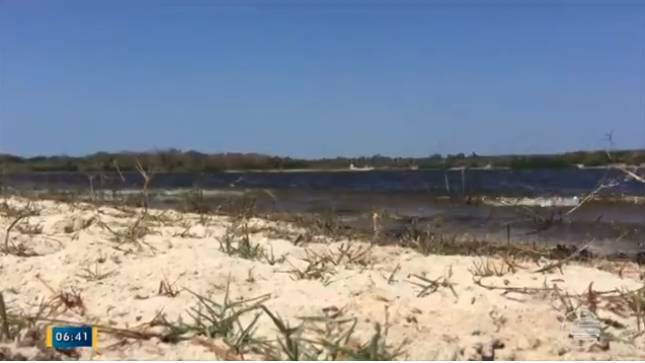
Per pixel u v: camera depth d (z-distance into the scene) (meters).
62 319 3.52
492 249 6.18
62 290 4.02
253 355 3.05
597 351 3.22
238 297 3.89
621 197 12.23
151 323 3.39
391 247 6.00
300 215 8.47
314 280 4.34
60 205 9.00
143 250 5.16
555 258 5.80
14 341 3.16
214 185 22.78
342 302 3.77
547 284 4.42
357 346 3.06
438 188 16.69
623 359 3.12
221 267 4.46
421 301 3.91
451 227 8.62
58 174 30.48
